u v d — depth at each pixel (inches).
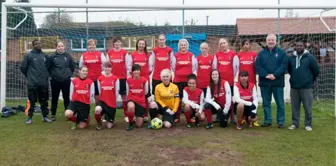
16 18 358.3
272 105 305.4
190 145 155.9
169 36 357.7
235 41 356.8
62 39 367.6
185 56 217.8
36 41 216.8
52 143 160.4
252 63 214.7
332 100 336.8
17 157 137.5
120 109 283.9
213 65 217.3
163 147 152.5
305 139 169.5
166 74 201.0
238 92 198.7
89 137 173.0
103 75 199.9
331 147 153.9
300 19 357.7
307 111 195.0
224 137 172.9
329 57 349.4
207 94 201.5
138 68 199.8
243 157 137.6
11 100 330.0
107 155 140.0
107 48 370.0
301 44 192.1
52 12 348.8
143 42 220.7
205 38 358.9
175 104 203.8
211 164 128.6
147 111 218.8
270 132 186.7
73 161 132.0
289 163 130.0
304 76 192.7
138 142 161.8
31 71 214.7
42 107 221.5
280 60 196.2
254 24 359.9
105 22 369.7
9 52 343.9
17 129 194.4
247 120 202.5
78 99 196.7
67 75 223.5
